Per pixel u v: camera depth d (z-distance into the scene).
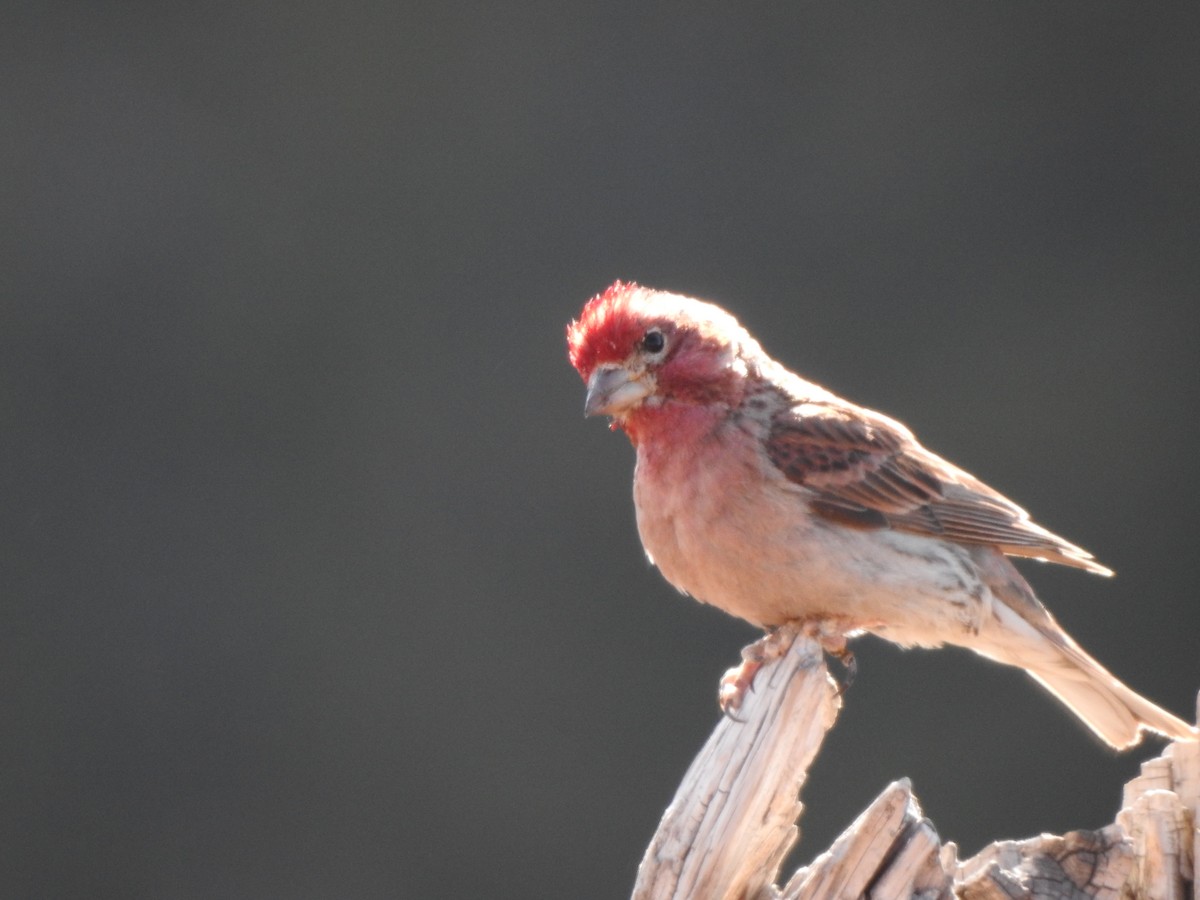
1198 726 6.57
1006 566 8.10
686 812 6.07
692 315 7.75
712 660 13.82
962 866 6.25
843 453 7.77
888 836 5.82
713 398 7.66
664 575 7.97
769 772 6.06
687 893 5.99
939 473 8.05
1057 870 6.11
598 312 7.79
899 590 7.68
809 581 7.60
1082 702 8.08
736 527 7.59
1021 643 7.98
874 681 13.66
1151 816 6.11
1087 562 8.10
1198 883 6.02
